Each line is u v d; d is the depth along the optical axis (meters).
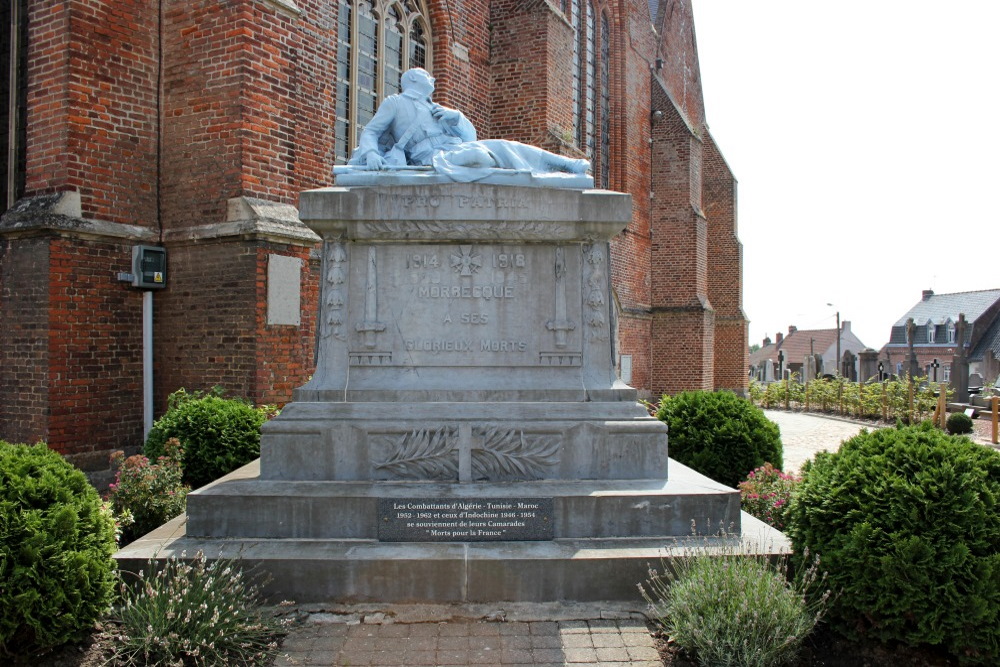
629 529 5.14
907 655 4.20
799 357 72.62
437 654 4.12
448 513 5.06
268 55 10.20
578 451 5.62
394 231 5.80
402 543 5.01
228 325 9.80
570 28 18.05
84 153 9.51
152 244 10.20
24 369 9.33
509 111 17.19
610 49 23.39
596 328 5.93
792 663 4.18
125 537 6.18
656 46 26.67
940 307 61.34
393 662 4.04
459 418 5.61
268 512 5.10
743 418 8.24
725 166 28.86
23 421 9.34
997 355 53.12
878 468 4.46
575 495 5.12
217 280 9.89
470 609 4.60
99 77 9.67
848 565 4.28
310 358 10.46
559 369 5.88
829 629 4.46
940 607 4.01
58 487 4.21
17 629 3.88
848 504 4.46
